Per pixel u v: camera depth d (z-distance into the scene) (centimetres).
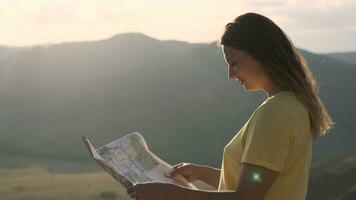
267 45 411
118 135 16200
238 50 416
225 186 434
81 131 16388
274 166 389
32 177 10219
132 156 482
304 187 414
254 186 386
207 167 515
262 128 394
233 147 425
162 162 504
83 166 12212
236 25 418
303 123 404
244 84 428
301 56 424
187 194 388
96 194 8481
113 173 405
